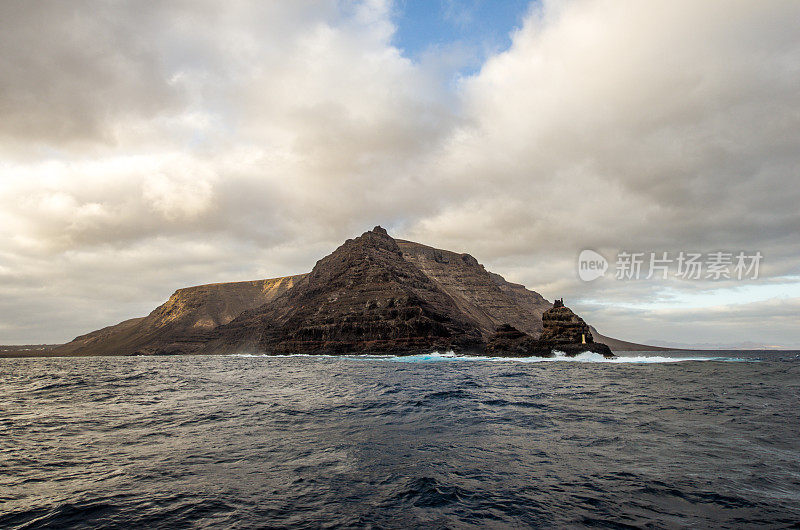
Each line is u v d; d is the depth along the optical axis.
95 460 13.59
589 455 13.38
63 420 21.11
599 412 21.66
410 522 8.59
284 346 192.75
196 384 41.72
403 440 15.61
